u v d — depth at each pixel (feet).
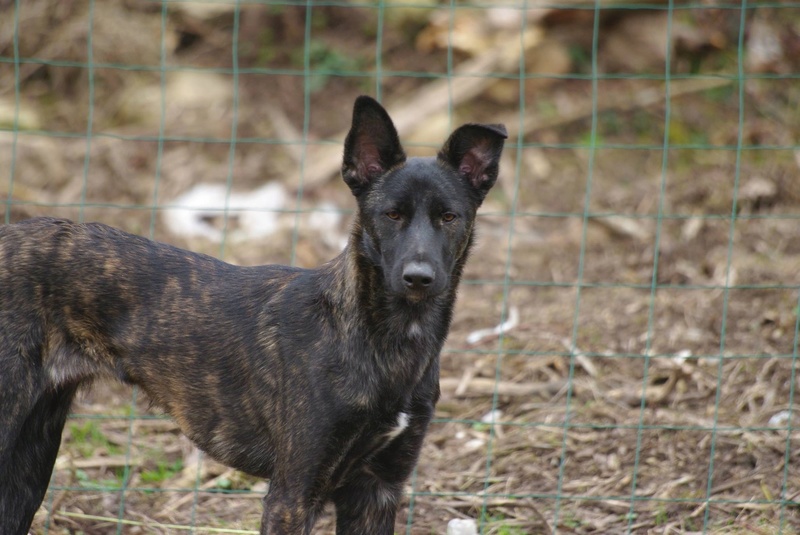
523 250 39.04
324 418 19.13
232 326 20.30
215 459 20.97
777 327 31.30
